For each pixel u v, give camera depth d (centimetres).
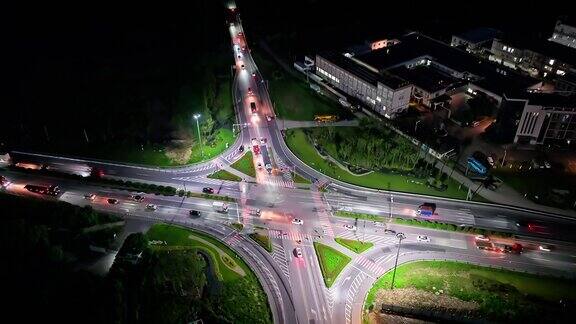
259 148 17812
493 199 15288
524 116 16838
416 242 13862
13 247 13175
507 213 14775
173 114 19812
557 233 14062
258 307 11981
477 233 14050
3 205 14812
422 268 13000
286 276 12850
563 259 13250
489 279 12650
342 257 13388
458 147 17450
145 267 12500
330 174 16550
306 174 16588
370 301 12144
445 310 11875
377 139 17488
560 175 16125
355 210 15050
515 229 14200
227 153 17700
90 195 15675
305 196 15662
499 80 19938
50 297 11994
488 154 17088
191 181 16412
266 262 13262
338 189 15912
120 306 11550
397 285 12525
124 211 15162
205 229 14425
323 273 12888
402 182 16100
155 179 16538
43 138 18725
